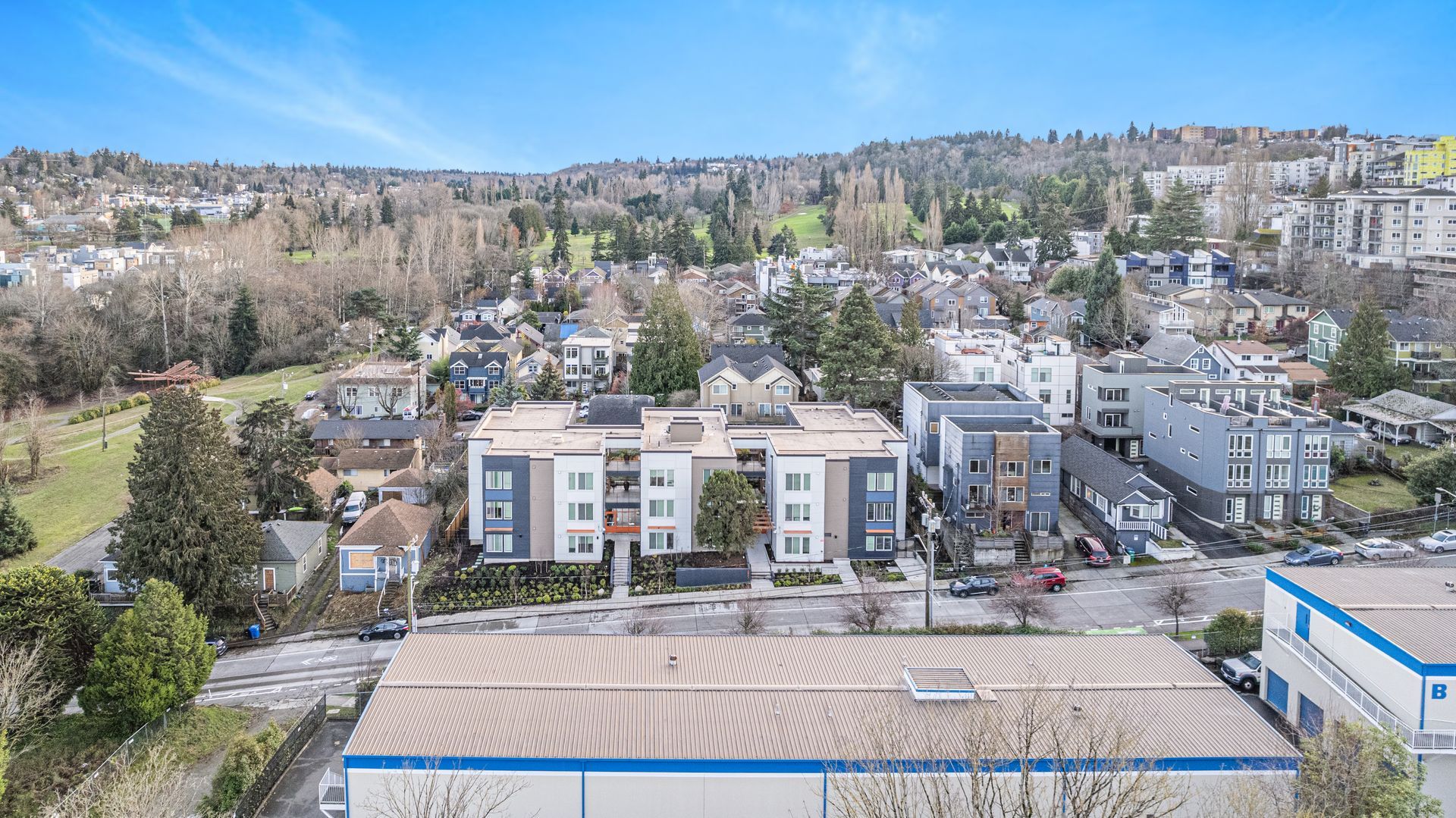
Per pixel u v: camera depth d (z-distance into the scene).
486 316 144.12
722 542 64.00
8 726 42.25
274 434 75.69
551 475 66.25
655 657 40.94
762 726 35.69
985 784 29.77
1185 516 70.44
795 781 33.75
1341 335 95.50
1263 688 45.59
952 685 37.50
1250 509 68.38
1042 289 140.50
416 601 61.66
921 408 75.19
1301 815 27.67
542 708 36.66
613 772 33.78
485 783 33.78
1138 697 37.66
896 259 170.62
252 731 47.41
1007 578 61.62
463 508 73.94
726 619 58.19
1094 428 82.12
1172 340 96.56
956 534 65.81
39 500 82.19
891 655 41.22
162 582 49.41
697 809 33.97
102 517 78.56
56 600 48.75
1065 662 40.66
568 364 108.75
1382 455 77.56
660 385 95.31
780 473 65.19
